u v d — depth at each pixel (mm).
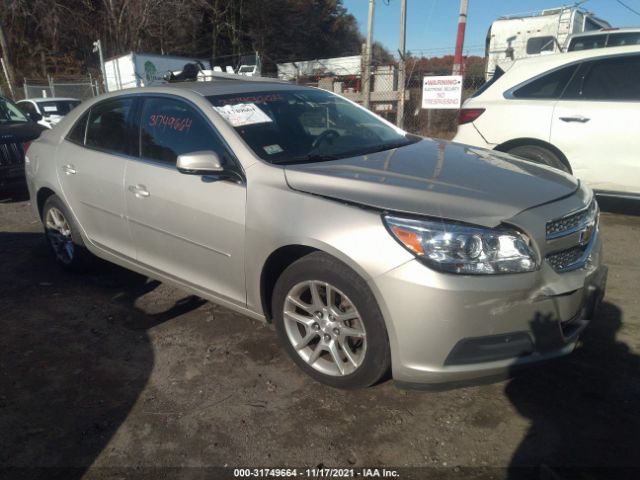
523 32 16234
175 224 3365
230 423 2654
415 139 3920
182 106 3506
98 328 3662
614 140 5125
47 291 4305
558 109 5395
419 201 2529
